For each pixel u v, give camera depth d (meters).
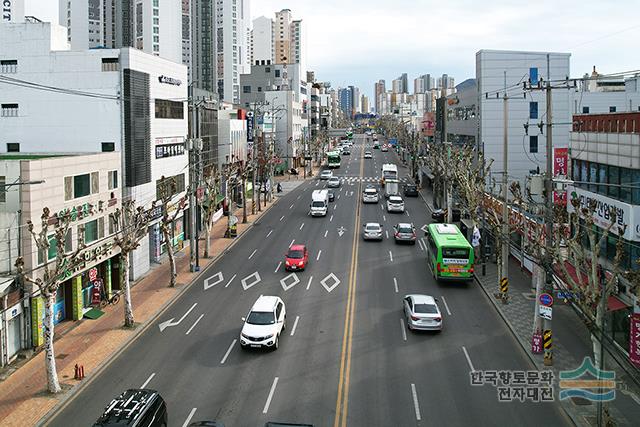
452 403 22.72
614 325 27.50
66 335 31.06
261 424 21.02
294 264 44.09
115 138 41.81
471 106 77.88
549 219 25.45
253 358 27.44
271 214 71.44
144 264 44.41
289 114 124.19
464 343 29.48
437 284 40.84
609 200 30.48
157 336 30.86
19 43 42.34
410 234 53.69
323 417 21.52
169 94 50.59
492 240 47.69
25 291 28.75
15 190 29.08
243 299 37.31
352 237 57.06
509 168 71.81
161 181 43.66
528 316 33.53
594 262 21.59
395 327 31.83
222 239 56.94
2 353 26.92
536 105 71.19
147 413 19.16
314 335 30.52
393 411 22.00
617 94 77.25
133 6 183.75
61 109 42.34
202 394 23.58
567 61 70.88
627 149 29.22
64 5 186.12
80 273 33.94
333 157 128.00
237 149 79.94
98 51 41.72
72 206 33.22
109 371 26.27
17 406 22.88
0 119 42.91
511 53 70.81
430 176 84.19
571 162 37.75
